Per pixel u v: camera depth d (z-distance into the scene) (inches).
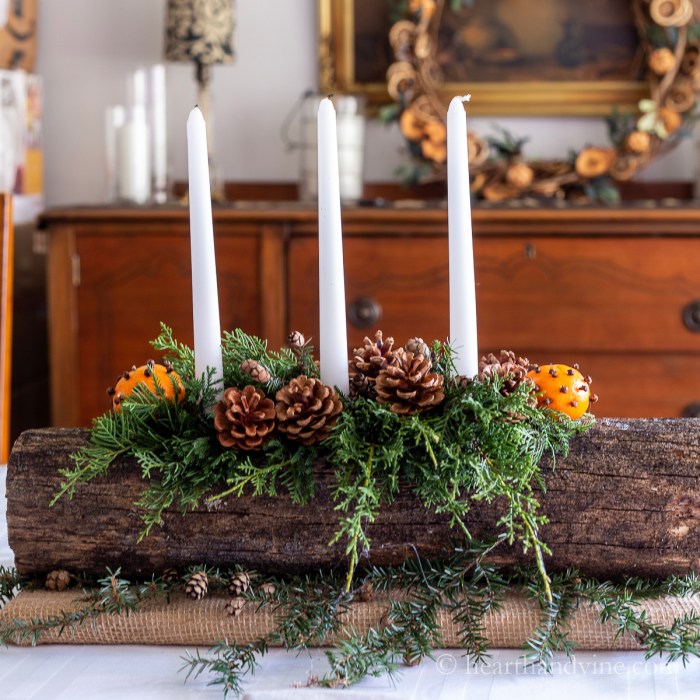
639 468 49.9
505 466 48.3
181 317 107.7
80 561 50.8
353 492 47.3
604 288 104.9
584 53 123.3
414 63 121.2
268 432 48.9
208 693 46.1
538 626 48.4
